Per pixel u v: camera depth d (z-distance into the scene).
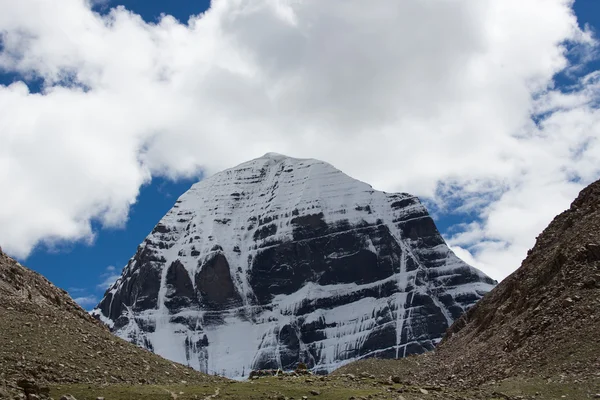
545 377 92.94
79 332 97.88
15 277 106.62
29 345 88.44
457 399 85.06
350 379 96.06
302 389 85.12
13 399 68.94
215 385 87.56
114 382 86.19
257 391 83.62
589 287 109.38
